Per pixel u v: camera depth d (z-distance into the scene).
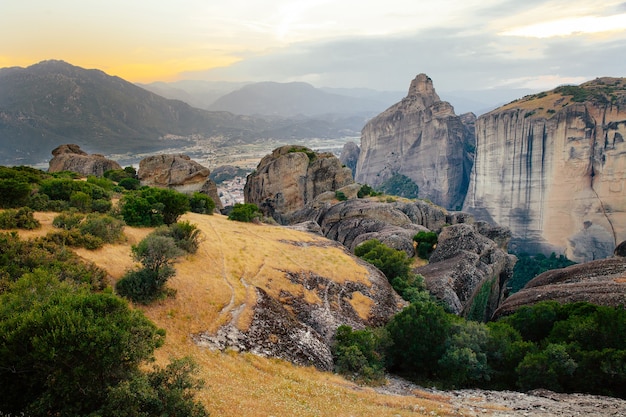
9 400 14.08
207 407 18.30
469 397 27.61
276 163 113.19
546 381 29.08
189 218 52.47
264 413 19.39
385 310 42.81
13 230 30.22
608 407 24.09
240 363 25.70
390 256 55.56
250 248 44.53
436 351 32.88
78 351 14.18
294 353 29.44
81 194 42.03
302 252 48.00
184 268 34.16
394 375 33.16
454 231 69.31
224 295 32.25
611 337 31.17
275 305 34.22
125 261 31.23
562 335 34.28
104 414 13.90
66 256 27.59
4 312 15.83
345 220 91.00
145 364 19.36
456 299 51.47
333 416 20.86
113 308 16.45
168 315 27.19
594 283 47.25
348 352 31.19
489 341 33.94
